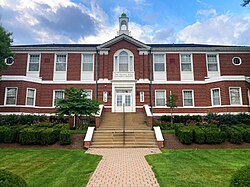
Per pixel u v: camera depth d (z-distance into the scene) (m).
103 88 23.14
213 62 24.30
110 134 15.80
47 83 23.28
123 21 28.81
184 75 23.88
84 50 24.09
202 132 14.23
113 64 23.66
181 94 23.41
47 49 23.89
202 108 23.03
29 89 21.92
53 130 14.49
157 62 24.17
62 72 23.72
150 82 23.47
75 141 14.67
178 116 21.69
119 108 22.95
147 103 22.94
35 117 19.94
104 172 7.93
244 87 21.39
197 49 24.27
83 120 21.22
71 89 17.86
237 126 15.90
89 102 17.45
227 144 14.10
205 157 10.55
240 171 4.53
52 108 22.81
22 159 10.15
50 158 10.39
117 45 24.03
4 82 20.83
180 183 6.49
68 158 10.41
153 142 14.69
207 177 7.12
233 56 24.31
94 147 13.91
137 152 12.44
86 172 7.86
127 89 23.30
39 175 7.46
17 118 19.05
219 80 21.95
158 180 6.84
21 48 23.64
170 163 9.27
